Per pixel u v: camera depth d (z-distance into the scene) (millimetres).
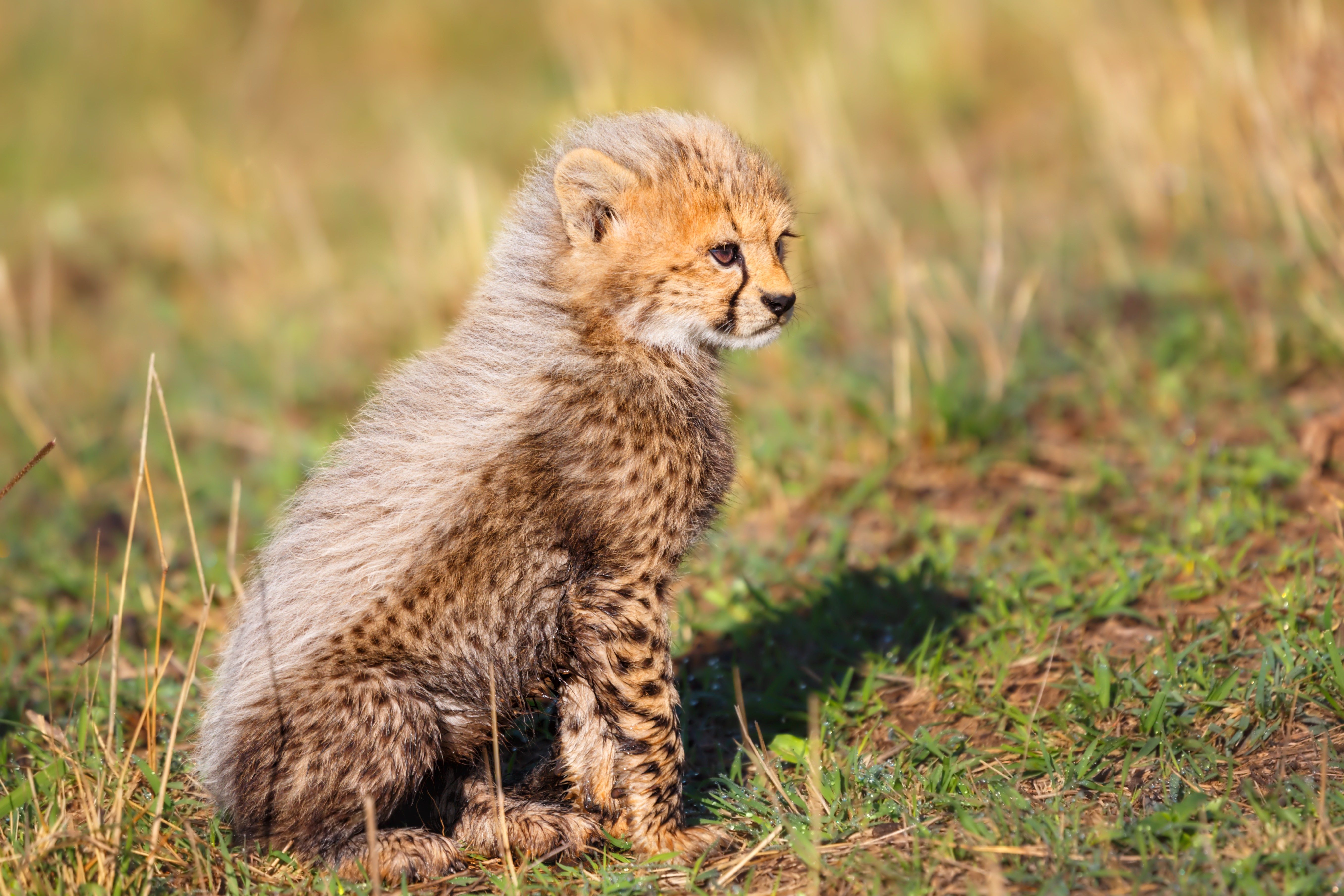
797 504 12312
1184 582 9734
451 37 29047
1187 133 17375
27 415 14609
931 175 20719
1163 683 8195
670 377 8164
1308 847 6395
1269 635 8508
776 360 14680
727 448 8414
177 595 11195
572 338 8109
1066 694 8656
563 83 23094
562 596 7773
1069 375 13898
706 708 9195
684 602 10609
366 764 7320
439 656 7617
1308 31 15195
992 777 7719
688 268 8117
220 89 27594
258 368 16891
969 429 12688
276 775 7266
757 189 8273
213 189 21266
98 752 8023
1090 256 16922
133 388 16469
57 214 21641
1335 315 13172
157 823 7066
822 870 6883
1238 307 14211
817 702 8883
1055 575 9992
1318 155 14516
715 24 24391
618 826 7566
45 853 6855
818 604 10109
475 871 7457
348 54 29094
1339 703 7656
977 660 9188
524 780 8211
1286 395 12594
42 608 11203
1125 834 6707
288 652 7438
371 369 16422
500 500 7641
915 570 10430
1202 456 11477
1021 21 23859
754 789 7961
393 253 19438
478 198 17938
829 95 20109
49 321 19297
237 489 8586
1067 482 11906
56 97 27531
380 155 24859
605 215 8203
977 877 6609
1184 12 17766
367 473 7832
